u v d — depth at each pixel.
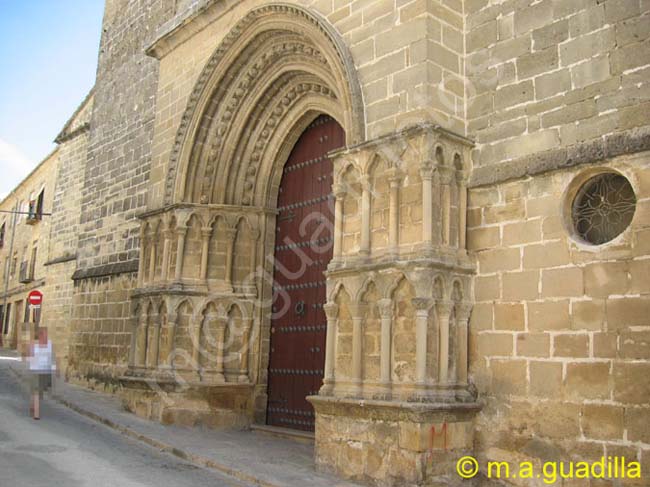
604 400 7.07
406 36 8.97
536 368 7.72
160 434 11.13
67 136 25.09
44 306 24.23
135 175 17.61
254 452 10.04
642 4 7.39
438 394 7.92
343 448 8.48
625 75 7.41
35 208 36.31
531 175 8.11
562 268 7.66
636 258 7.03
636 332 6.91
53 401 15.40
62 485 7.42
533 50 8.37
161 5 17.91
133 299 13.83
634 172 7.19
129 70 19.09
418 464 7.54
